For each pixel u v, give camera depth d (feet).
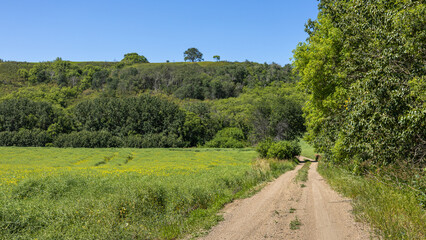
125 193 30.35
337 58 48.52
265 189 45.98
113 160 150.51
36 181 43.01
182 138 287.28
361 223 21.35
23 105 275.39
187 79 515.91
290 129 186.39
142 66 628.69
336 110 44.88
